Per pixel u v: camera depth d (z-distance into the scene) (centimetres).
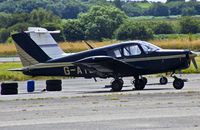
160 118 4562
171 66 7369
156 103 5509
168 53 7369
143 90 7194
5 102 6003
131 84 8331
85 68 7325
